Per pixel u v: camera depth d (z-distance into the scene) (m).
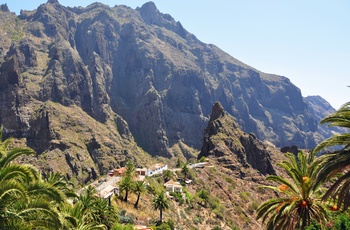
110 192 88.00
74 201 54.59
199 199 110.75
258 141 173.75
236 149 157.75
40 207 20.02
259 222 111.25
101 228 37.50
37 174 23.36
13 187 18.75
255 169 157.38
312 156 31.16
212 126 172.88
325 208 29.64
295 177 31.69
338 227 20.81
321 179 24.31
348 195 23.33
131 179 93.12
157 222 81.50
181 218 93.94
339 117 25.14
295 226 30.30
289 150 199.62
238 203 119.38
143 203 92.12
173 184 112.94
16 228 18.92
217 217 104.94
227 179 133.50
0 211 19.28
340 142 25.41
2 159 22.31
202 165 141.00
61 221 20.88
